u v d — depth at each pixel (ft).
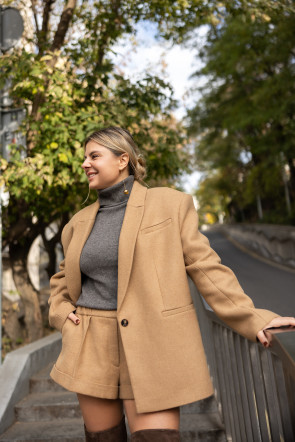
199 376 5.08
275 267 53.72
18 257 27.37
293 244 52.95
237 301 5.04
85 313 5.75
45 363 17.79
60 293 6.38
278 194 107.65
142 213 5.62
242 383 8.14
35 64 18.43
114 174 6.09
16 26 18.22
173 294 5.25
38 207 24.85
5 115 17.29
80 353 5.59
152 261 5.37
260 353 6.45
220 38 55.72
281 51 56.08
